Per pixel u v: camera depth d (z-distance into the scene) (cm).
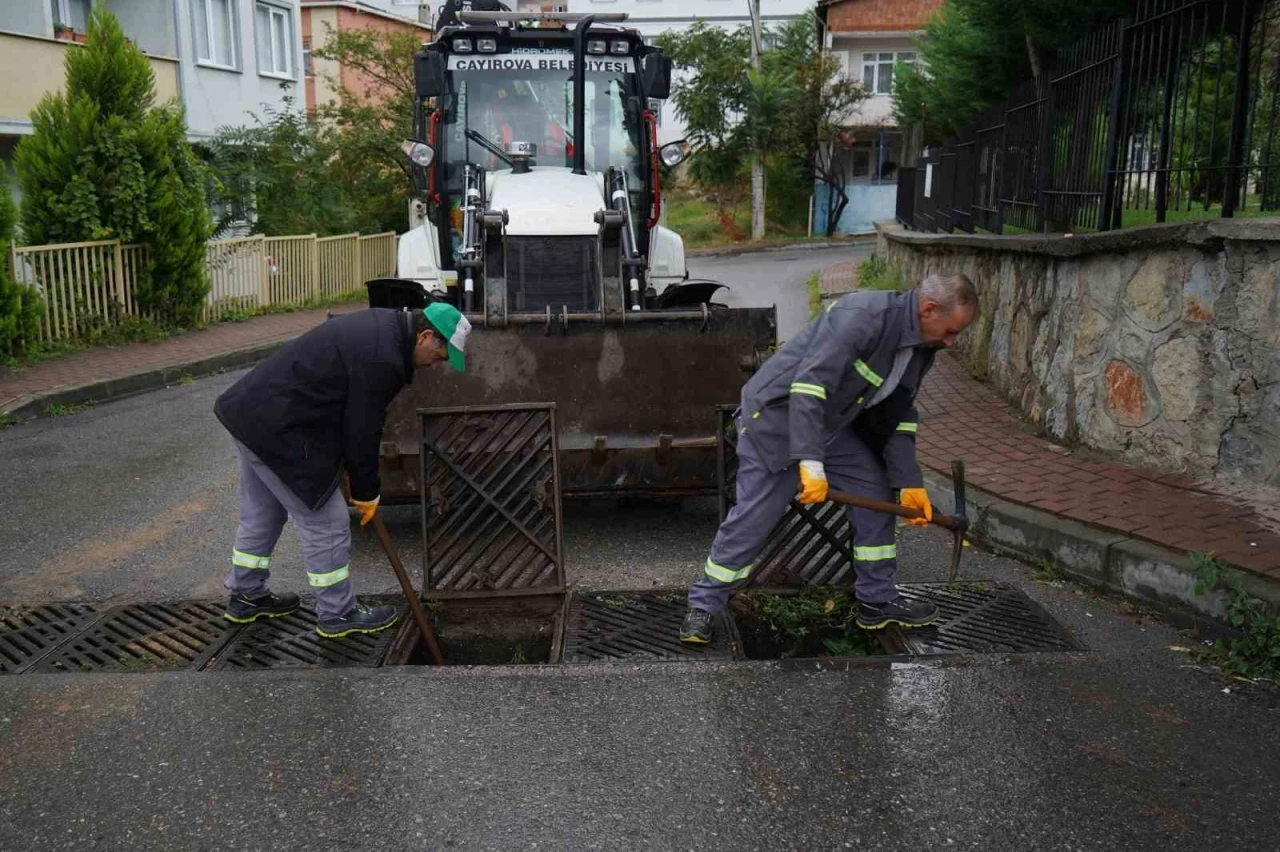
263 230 1842
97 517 623
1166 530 490
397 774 334
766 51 3294
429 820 310
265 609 464
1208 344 550
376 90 2323
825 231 3378
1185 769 336
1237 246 528
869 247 2919
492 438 496
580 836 301
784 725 364
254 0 2058
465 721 368
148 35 1814
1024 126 932
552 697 386
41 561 549
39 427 884
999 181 1017
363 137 2100
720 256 2805
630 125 814
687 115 3142
